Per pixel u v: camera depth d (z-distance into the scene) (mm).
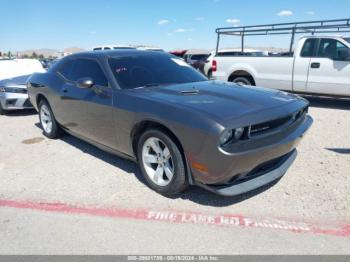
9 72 9188
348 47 7820
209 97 3570
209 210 3367
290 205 3410
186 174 3420
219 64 10102
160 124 3445
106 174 4328
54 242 2928
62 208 3502
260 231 2988
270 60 9078
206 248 2771
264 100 3555
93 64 4625
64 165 4715
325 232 2949
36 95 6012
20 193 3881
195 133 3051
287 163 3729
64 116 5285
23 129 6977
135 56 4691
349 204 3389
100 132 4414
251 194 3658
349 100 9727
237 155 2939
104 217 3299
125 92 3934
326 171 4188
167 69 4633
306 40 8461
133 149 3973
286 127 3424
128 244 2859
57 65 5625
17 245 2902
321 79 8312
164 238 2926
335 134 5871
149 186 3881
